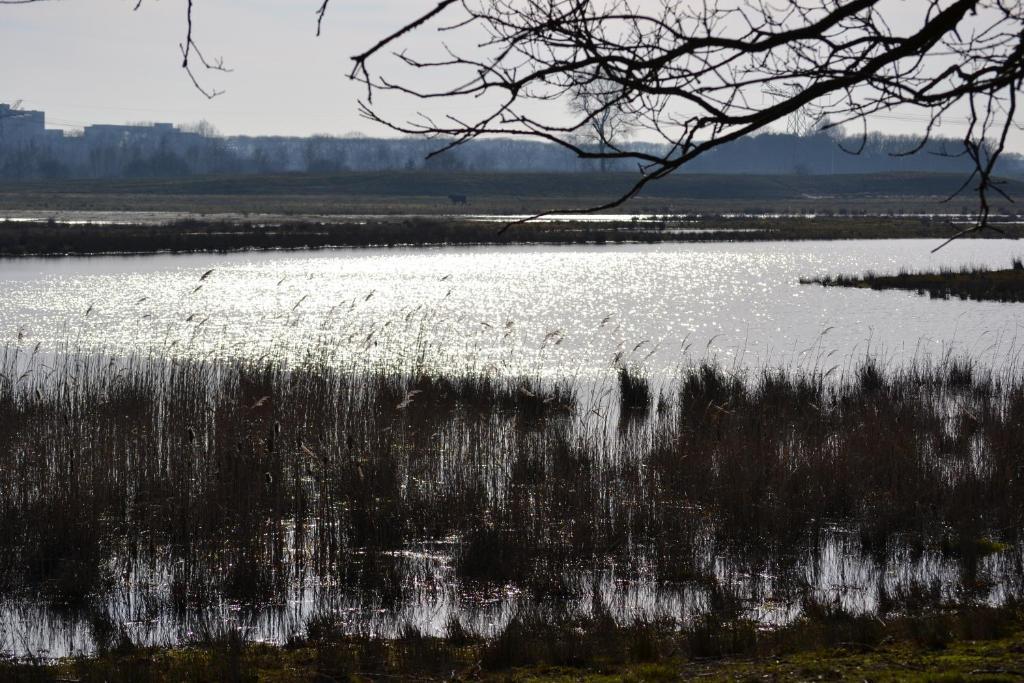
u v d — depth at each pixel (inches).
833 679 340.5
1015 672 329.1
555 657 407.8
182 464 649.0
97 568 529.3
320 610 495.8
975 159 201.5
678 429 803.4
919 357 1280.8
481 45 181.2
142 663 418.9
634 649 408.8
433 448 744.3
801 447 738.8
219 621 477.1
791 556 573.0
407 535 604.4
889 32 195.9
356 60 179.9
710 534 609.9
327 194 7810.0
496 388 991.6
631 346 1400.1
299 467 647.8
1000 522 621.9
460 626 458.3
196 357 1204.5
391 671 402.0
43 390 862.5
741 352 1352.1
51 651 443.8
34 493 592.1
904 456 700.7
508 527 572.1
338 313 1708.9
